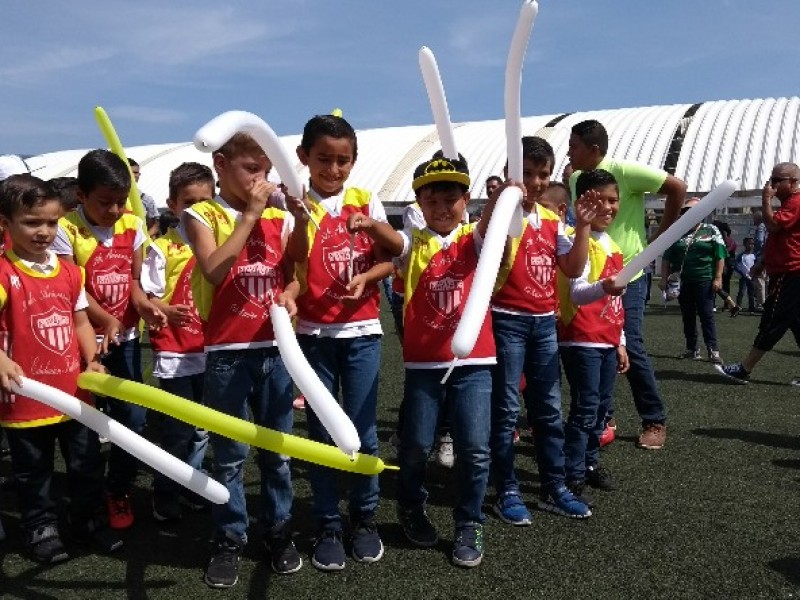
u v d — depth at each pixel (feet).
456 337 6.70
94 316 9.52
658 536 9.39
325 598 7.83
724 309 41.45
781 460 12.59
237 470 8.23
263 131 6.66
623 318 11.30
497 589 7.98
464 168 9.01
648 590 7.91
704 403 16.97
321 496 8.77
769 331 18.40
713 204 8.21
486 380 8.82
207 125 6.03
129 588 8.14
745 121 78.69
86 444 9.00
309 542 9.34
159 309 9.90
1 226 8.53
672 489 11.16
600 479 11.18
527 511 10.09
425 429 8.84
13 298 8.41
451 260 8.86
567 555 8.85
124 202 9.91
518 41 7.04
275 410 8.43
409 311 8.92
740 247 70.28
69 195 11.25
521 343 9.91
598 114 90.68
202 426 6.94
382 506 10.68
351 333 8.63
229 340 8.07
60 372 8.69
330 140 8.54
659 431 13.39
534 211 10.25
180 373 10.50
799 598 7.73
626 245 13.00
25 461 8.71
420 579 8.25
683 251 23.52
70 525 9.37
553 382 10.21
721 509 10.32
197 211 8.05
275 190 7.80
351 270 8.68
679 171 75.66
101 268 10.03
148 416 15.51
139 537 9.64
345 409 8.75
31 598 7.91
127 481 10.00
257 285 8.16
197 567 8.70
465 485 8.79
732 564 8.54
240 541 8.41
